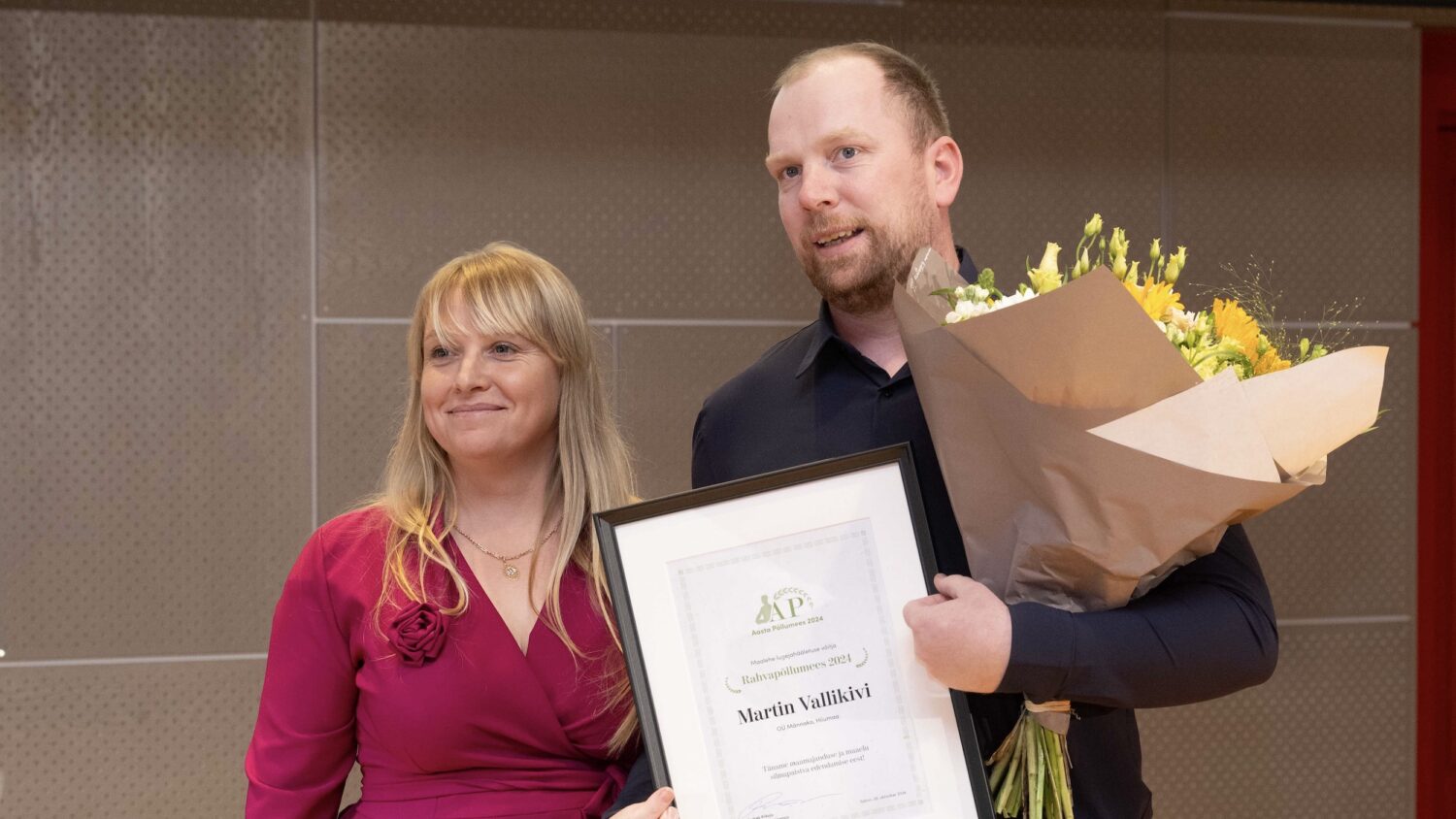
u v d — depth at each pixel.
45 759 2.79
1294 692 3.14
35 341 2.78
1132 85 3.05
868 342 1.59
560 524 1.75
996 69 3.01
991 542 1.30
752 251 2.97
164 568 2.82
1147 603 1.28
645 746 1.32
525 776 1.64
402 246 2.86
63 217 2.78
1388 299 3.13
